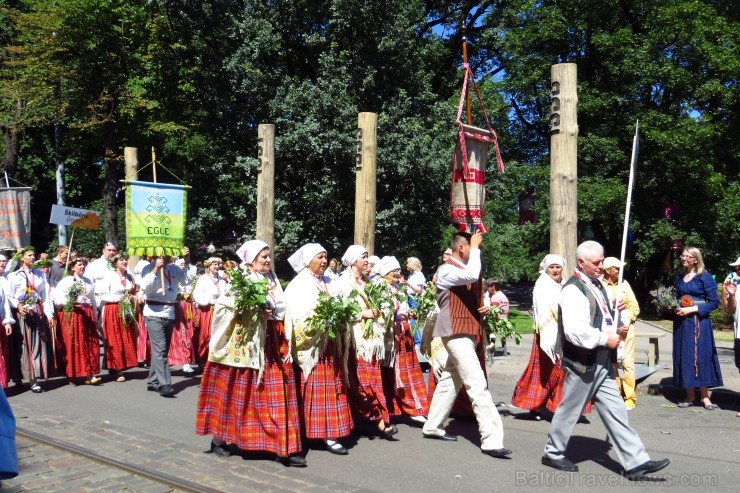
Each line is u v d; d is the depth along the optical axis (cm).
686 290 838
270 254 624
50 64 2317
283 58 2233
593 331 538
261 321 592
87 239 2673
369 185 1159
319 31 2198
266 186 1288
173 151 2855
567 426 572
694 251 841
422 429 720
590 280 555
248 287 573
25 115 2511
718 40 2172
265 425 588
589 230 2589
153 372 955
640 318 2294
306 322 615
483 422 623
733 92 2202
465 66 811
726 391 905
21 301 941
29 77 2394
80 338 990
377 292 701
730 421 774
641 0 2227
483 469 581
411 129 2042
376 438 687
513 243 2461
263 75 2059
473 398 628
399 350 744
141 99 2327
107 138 2366
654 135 2103
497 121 2450
